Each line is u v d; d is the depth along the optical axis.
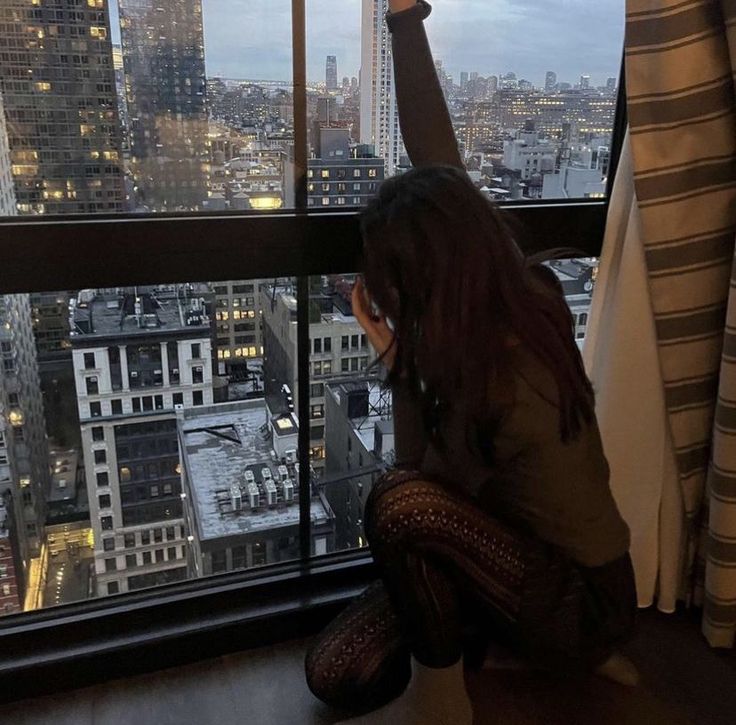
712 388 1.46
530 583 1.11
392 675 1.30
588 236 1.54
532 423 1.01
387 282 1.02
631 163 1.40
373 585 1.41
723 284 1.41
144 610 1.44
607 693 1.38
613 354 1.48
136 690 1.38
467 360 0.97
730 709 1.36
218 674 1.43
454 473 1.16
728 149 1.34
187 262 1.27
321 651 1.31
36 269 1.19
